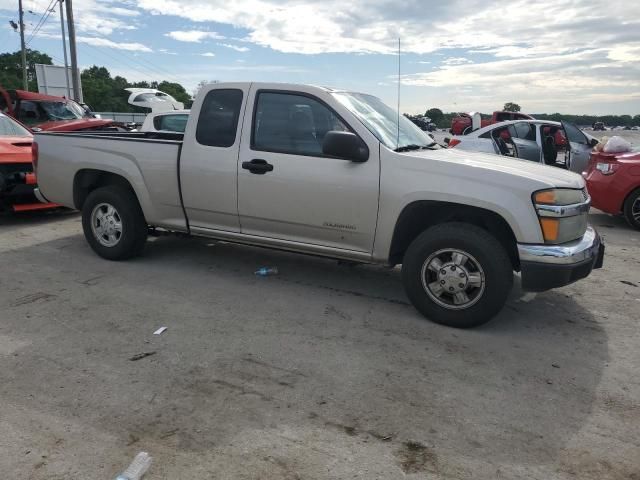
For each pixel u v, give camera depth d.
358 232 4.61
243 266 5.92
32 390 3.31
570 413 3.21
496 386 3.49
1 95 14.66
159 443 2.83
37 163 6.33
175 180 5.39
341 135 4.35
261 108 4.97
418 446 2.86
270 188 4.87
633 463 2.78
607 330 4.44
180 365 3.66
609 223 8.95
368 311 4.70
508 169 4.27
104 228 5.96
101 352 3.83
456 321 4.32
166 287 5.20
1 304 4.67
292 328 4.30
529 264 4.04
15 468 2.62
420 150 4.79
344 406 3.21
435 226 4.36
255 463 2.69
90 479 2.56
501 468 2.71
